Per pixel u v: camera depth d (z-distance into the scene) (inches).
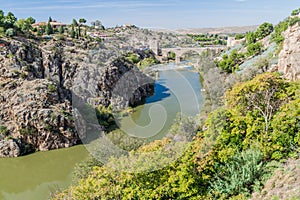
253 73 1125.1
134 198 394.3
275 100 509.4
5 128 1249.4
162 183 390.9
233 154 429.1
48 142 1238.3
